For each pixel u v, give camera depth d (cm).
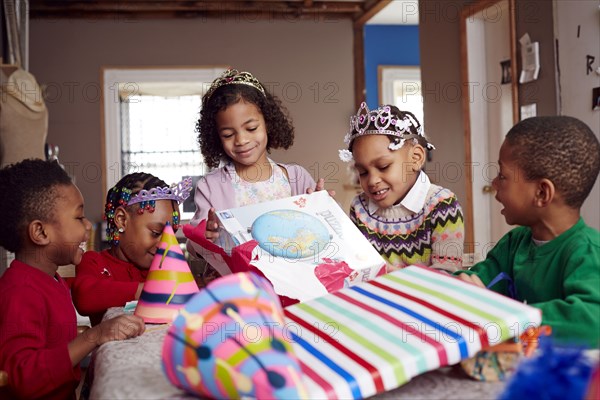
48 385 94
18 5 410
